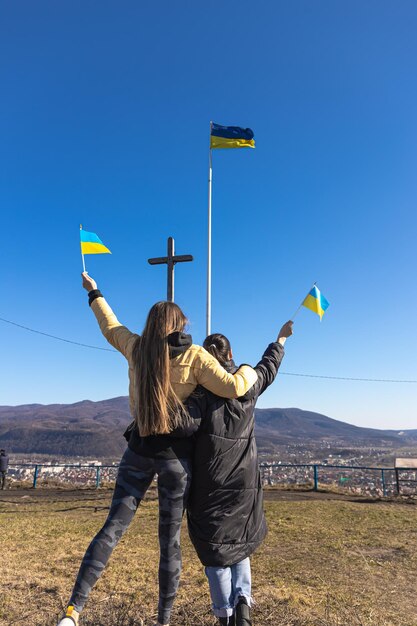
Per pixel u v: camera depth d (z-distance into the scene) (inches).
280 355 115.1
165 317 95.9
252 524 100.7
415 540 311.9
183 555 249.1
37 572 193.2
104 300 116.6
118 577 192.2
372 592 188.2
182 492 92.7
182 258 469.7
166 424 88.7
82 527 344.2
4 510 498.3
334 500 581.9
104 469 834.8
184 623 130.8
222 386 94.1
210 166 623.5
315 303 130.8
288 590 180.7
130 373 99.9
